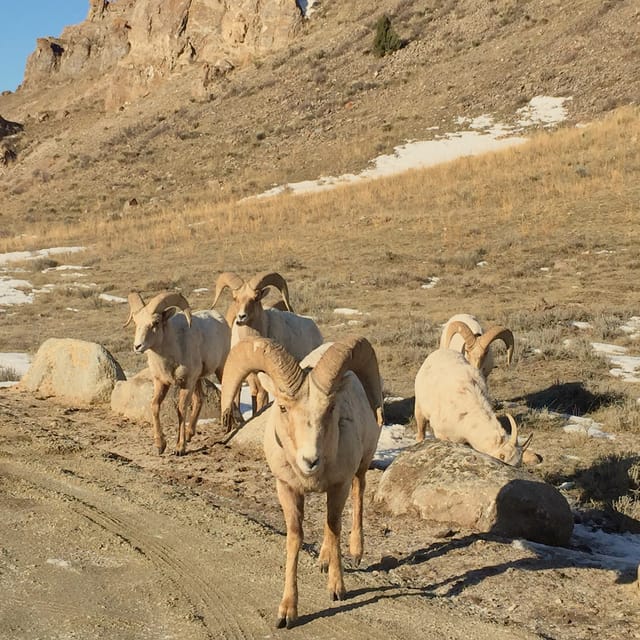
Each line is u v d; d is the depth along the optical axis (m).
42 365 15.80
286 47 89.31
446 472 9.09
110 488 9.77
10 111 137.62
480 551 8.01
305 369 6.21
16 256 40.47
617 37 63.34
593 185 38.09
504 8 76.06
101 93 116.31
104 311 28.39
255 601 6.85
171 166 66.31
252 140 66.56
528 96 59.78
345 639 6.22
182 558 7.75
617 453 12.12
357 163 55.91
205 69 86.88
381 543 8.29
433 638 6.23
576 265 29.84
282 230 39.72
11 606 6.67
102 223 49.81
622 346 20.44
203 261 35.69
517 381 17.22
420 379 10.78
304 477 6.38
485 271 30.36
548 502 8.70
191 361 11.92
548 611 6.80
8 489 9.64
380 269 31.56
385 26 75.75
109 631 6.29
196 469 10.98
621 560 8.19
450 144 55.09
